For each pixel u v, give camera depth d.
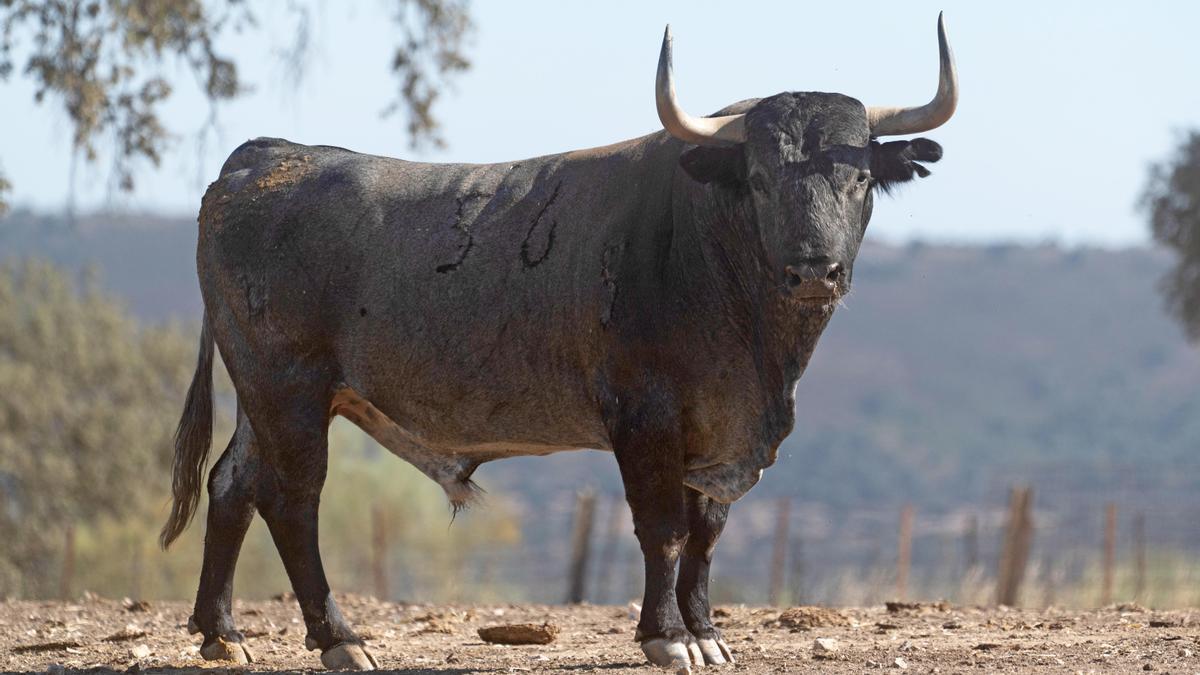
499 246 32.97
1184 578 72.19
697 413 31.44
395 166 35.22
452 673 31.92
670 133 31.44
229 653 35.44
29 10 63.31
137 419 119.94
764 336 31.03
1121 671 29.91
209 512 36.09
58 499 112.69
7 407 113.19
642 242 31.53
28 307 123.44
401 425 34.62
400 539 146.88
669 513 31.22
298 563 34.19
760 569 195.75
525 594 112.81
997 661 31.83
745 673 30.27
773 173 29.66
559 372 32.41
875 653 33.44
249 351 34.94
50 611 47.03
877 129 31.95
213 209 35.75
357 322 33.97
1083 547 147.62
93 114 63.59
